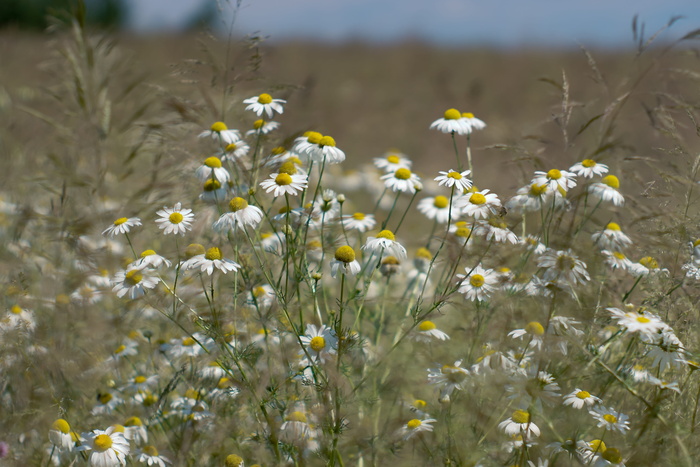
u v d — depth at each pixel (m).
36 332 3.42
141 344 3.62
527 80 16.08
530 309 3.03
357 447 3.12
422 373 3.28
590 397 2.86
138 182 4.60
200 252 3.01
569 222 3.54
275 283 3.31
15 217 4.53
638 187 3.85
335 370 2.88
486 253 3.11
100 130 4.90
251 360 3.01
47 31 5.37
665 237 3.12
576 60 17.09
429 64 18.62
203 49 3.96
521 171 3.79
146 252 3.04
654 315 2.88
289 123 4.20
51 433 2.94
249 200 3.34
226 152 3.66
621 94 4.04
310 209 3.22
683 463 2.66
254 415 3.03
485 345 3.07
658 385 2.84
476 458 2.86
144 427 3.35
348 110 13.84
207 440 3.09
